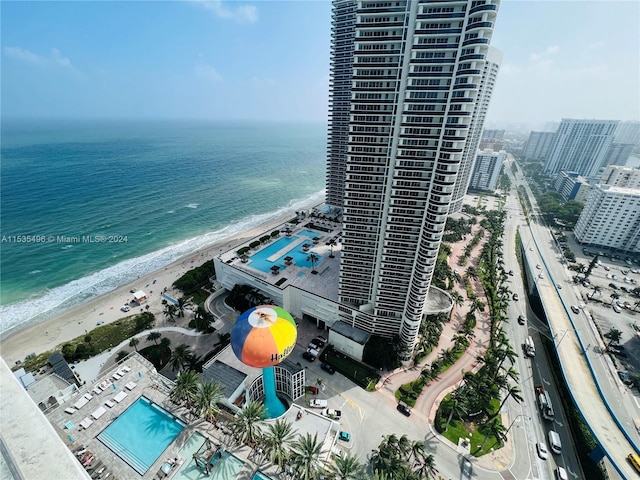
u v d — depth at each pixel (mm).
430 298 119312
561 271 158250
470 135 189625
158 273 151500
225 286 132375
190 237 193750
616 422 75062
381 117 74812
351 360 98562
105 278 147625
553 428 80250
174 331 110875
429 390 88938
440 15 63594
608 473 72188
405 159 75938
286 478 52844
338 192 179625
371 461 67562
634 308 129250
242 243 148375
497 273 153250
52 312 124312
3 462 10750
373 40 69188
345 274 97062
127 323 115625
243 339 66125
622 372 94000
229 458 55312
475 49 61938
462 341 102562
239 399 78375
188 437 58656
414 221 81938
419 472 65562
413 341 95562
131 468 54062
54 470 10578
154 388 68562
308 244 147625
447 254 165000
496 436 77375
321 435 67562
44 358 100875
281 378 84438
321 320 110312
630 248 177625
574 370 92062
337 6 140000
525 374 96625
